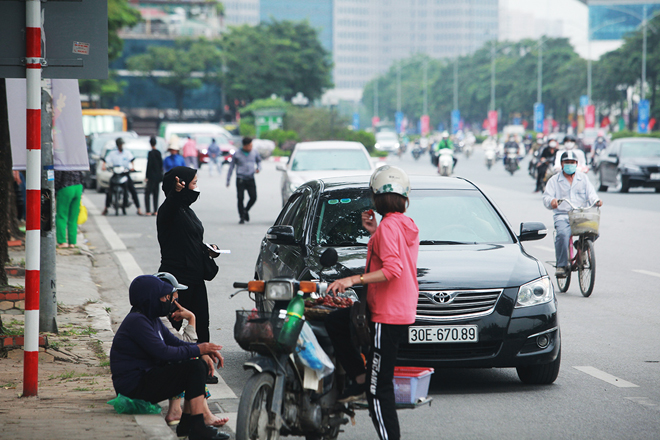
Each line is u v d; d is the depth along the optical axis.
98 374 10.45
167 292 8.08
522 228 11.42
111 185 31.92
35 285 8.92
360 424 8.42
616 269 18.95
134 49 137.12
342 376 7.21
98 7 9.76
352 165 28.05
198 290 9.99
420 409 8.88
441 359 9.34
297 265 10.24
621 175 41.22
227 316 14.19
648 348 11.79
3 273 13.75
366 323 7.01
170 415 8.22
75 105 17.47
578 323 13.50
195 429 7.63
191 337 8.70
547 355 9.55
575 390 9.68
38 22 8.75
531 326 9.47
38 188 8.79
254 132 104.75
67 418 8.00
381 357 6.97
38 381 9.97
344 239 10.70
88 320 13.68
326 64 134.88
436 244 10.80
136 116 129.00
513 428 8.18
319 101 140.50
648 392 9.56
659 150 42.22
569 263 16.38
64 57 9.70
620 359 11.18
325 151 28.56
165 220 9.84
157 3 144.25
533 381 9.93
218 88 131.50
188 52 128.38
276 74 128.50
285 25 133.12
